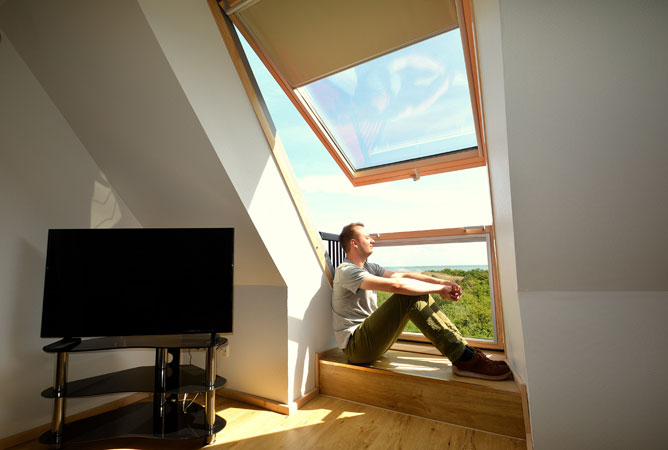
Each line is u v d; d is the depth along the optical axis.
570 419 1.11
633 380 1.05
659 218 0.97
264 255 1.63
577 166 0.98
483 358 1.50
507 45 0.90
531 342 1.17
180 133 1.37
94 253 1.43
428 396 1.51
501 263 1.71
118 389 1.37
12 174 1.44
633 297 1.08
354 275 1.77
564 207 1.05
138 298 1.42
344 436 1.38
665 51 0.79
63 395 1.30
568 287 1.15
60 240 1.42
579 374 1.11
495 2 0.88
